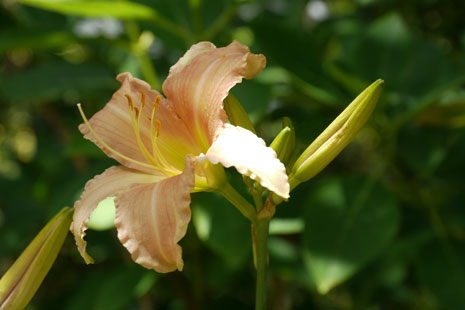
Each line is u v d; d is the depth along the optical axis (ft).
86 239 3.49
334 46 3.86
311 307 3.82
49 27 3.28
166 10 3.15
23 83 3.22
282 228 2.92
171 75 2.43
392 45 3.20
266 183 2.17
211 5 3.21
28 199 3.84
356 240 2.77
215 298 3.41
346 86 3.01
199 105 2.37
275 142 2.33
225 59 2.36
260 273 2.35
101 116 2.47
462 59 3.13
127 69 3.26
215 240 2.78
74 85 3.19
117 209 2.30
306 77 3.04
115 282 3.12
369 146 4.18
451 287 2.95
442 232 3.03
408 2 3.80
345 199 2.83
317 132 3.07
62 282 4.12
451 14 3.86
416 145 3.05
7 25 3.58
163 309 3.95
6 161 4.95
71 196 2.98
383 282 3.82
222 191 2.34
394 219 2.79
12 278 2.38
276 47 3.06
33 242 2.39
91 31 3.47
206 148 2.42
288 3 3.71
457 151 3.10
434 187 3.10
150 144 2.45
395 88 3.14
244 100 2.86
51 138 4.28
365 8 3.98
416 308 4.32
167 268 2.24
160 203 2.26
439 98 3.01
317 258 2.75
